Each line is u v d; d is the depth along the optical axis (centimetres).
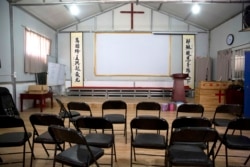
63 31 905
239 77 670
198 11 764
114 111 636
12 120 243
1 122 242
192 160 200
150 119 245
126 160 303
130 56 904
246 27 580
